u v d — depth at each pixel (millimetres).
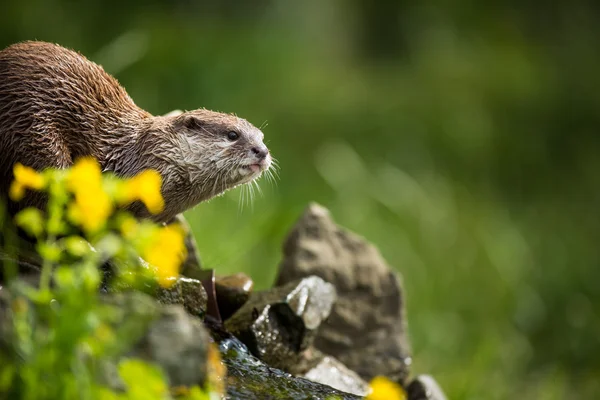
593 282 15633
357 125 19797
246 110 17516
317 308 6285
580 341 13836
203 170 6262
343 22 25469
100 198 3652
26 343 3543
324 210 7945
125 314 3852
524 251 15492
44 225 5148
